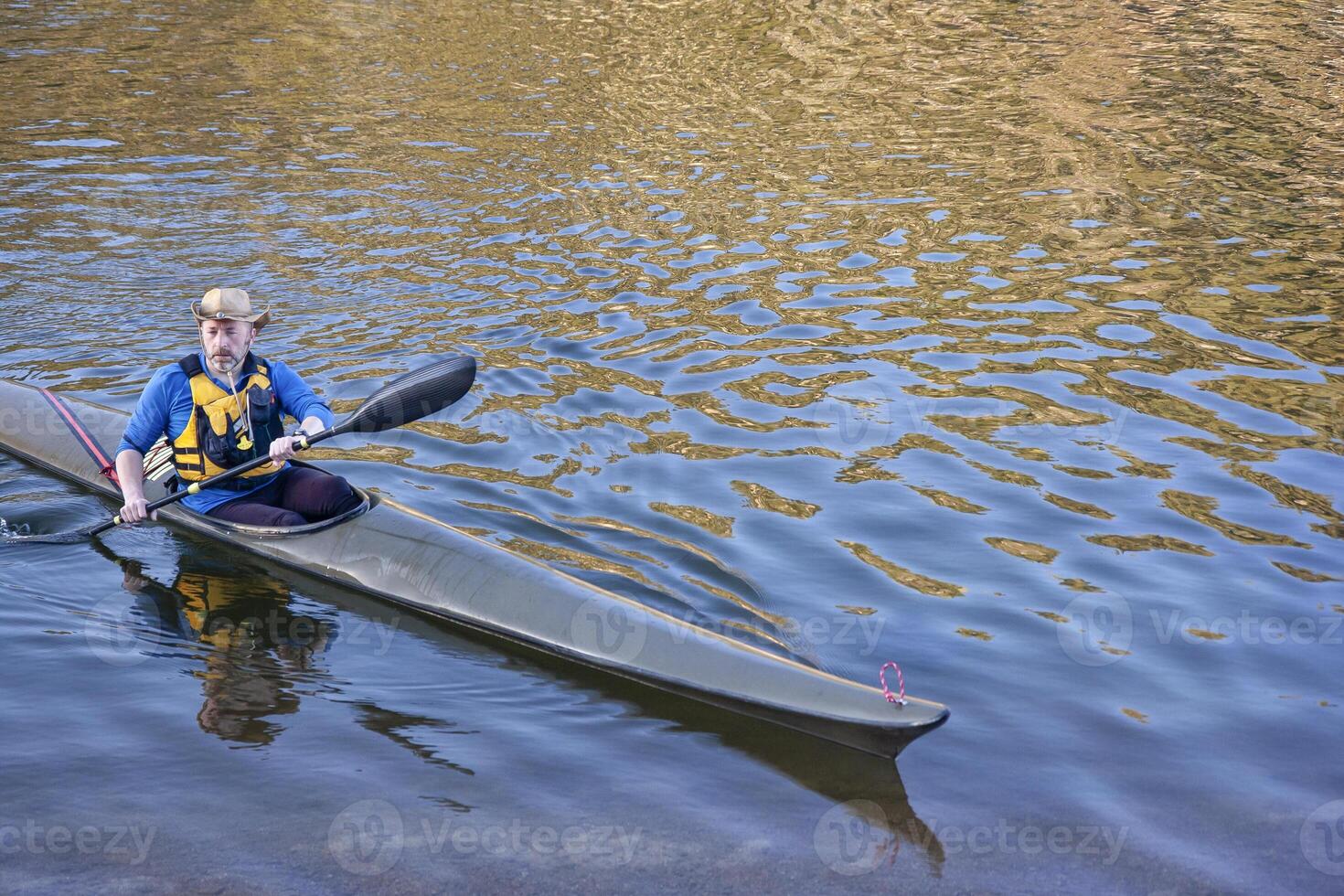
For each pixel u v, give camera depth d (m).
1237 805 3.40
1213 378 6.68
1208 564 4.71
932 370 6.82
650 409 6.26
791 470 5.55
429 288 8.16
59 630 4.30
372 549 4.73
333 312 7.70
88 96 13.30
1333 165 11.20
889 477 5.48
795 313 7.78
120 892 3.00
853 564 4.72
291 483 5.02
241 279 8.26
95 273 8.27
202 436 4.86
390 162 11.24
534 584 4.43
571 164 11.35
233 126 12.30
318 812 3.33
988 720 3.79
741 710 3.88
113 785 3.42
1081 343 7.24
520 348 7.12
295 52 15.78
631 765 3.60
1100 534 4.96
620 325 7.54
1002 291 8.20
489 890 3.04
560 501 5.23
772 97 14.06
